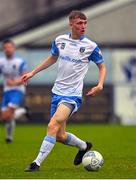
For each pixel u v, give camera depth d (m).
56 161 28.80
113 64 66.75
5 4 70.50
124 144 40.03
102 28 68.44
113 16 68.50
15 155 32.19
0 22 68.88
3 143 41.16
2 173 23.67
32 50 67.06
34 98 65.56
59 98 24.59
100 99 65.94
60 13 68.38
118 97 66.31
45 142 24.11
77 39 24.97
